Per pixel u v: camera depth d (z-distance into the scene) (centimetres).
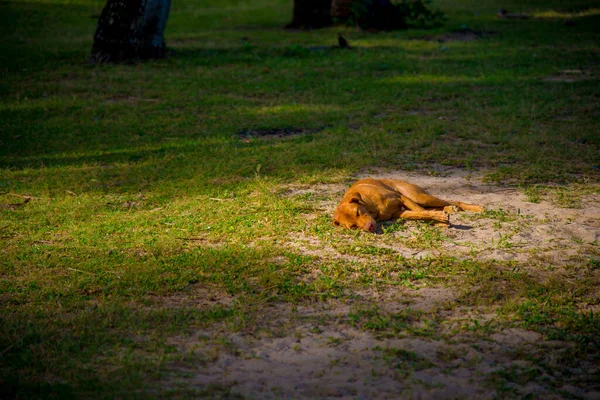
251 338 523
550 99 1382
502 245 691
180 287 618
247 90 1568
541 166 948
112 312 565
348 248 693
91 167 1041
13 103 1460
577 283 604
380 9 2558
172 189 913
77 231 773
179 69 1788
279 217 788
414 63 1850
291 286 611
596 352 494
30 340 524
